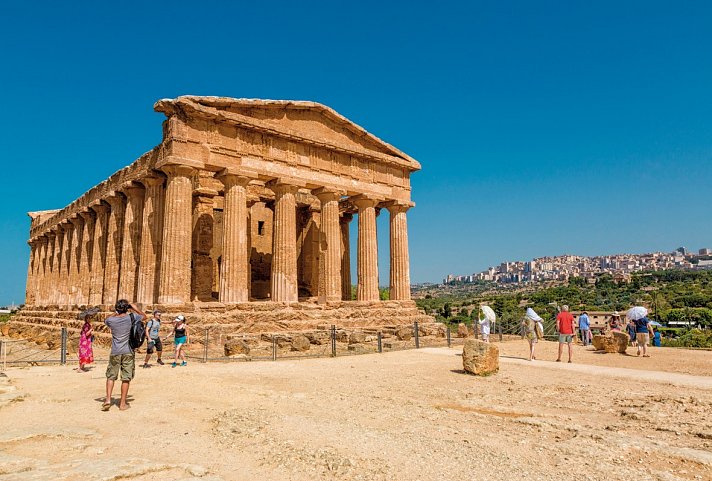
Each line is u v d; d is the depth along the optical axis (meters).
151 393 14.04
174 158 29.83
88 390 14.54
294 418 10.53
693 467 7.55
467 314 122.44
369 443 8.65
